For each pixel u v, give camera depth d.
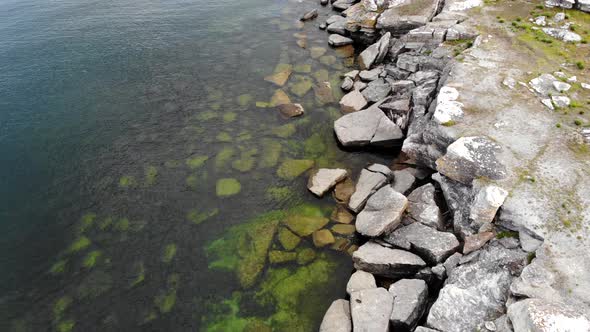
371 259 15.47
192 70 30.92
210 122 25.38
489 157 16.23
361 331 13.02
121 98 27.72
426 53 27.12
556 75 20.69
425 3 32.34
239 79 29.69
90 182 21.33
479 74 21.33
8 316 15.42
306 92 27.97
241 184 20.83
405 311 13.31
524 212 14.14
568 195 14.47
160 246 17.92
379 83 26.95
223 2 44.50
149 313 15.38
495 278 13.12
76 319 15.29
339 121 23.83
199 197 20.23
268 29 37.66
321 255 16.97
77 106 26.95
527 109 18.61
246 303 15.51
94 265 17.22
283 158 22.38
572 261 12.52
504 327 11.27
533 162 15.87
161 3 44.34
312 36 36.06
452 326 12.20
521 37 24.70
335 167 21.64
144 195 20.47
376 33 32.91
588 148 16.27
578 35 23.98
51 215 19.62
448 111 18.81
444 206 17.61
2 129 24.84
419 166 20.05
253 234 18.16
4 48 33.97
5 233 18.78
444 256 15.06
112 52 33.47
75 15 41.09
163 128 24.94
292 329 14.54
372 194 18.53
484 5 29.83
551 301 11.25
